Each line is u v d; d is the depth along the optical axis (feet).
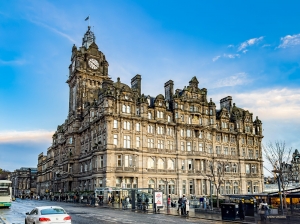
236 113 369.71
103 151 270.26
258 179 361.10
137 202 192.85
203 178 307.17
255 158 366.43
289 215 116.06
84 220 113.50
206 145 323.16
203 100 338.34
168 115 310.45
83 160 316.40
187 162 306.96
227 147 346.95
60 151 399.24
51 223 76.18
